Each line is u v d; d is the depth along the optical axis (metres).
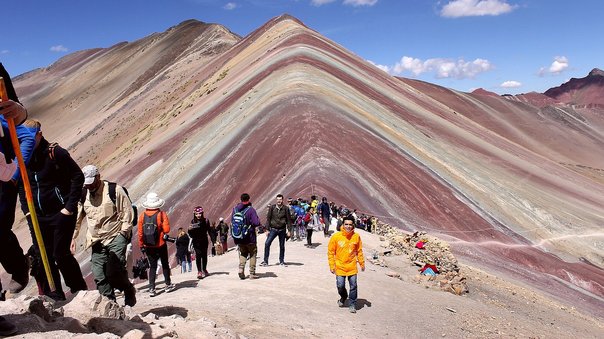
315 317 9.27
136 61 191.75
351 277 9.99
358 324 9.27
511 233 38.72
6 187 3.80
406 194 37.31
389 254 18.25
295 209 19.88
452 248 30.78
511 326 12.24
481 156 61.28
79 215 6.89
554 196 55.06
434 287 14.79
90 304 5.21
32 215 4.00
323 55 77.00
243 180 38.47
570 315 18.58
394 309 10.85
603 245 41.09
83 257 34.88
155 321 5.70
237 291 10.59
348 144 40.69
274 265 14.31
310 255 16.34
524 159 75.94
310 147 38.62
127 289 6.85
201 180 41.94
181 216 38.12
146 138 77.88
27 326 4.02
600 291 31.89
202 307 9.02
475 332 10.65
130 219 6.94
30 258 6.21
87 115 169.12
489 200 43.88
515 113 178.00
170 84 128.25
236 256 18.78
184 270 16.61
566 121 178.88
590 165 147.62
